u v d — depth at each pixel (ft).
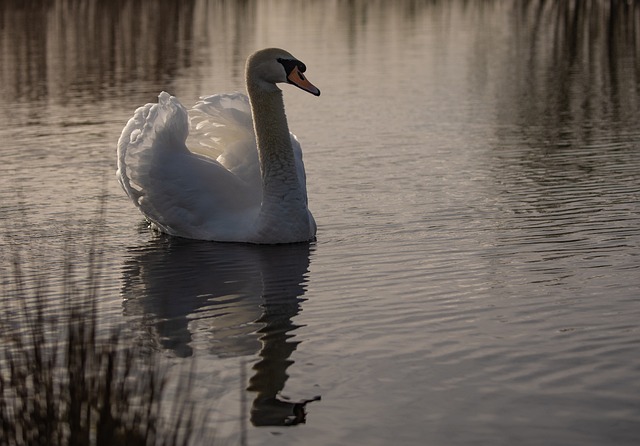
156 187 44.29
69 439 21.08
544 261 38.60
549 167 57.21
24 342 29.43
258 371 28.12
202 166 45.03
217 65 110.11
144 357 29.07
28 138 70.38
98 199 52.13
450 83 96.02
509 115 76.95
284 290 36.22
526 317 32.14
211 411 25.30
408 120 75.97
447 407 25.55
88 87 96.27
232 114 46.88
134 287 36.96
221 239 43.98
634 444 23.36
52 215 48.75
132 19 162.71
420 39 135.64
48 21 157.28
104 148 66.23
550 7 177.47
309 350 29.84
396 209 48.47
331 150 64.69
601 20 151.84
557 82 94.58
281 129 43.52
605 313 32.27
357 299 34.81
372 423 24.72
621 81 93.76
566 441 23.58
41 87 96.99
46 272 38.83
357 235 44.04
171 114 45.16
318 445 23.59
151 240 44.39
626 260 38.24
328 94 90.89
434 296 34.76
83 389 22.08
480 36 137.18
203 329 32.01
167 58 117.50
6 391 25.14
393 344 30.14
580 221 44.60
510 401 25.82
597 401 25.68
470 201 49.44
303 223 43.29
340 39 137.59
